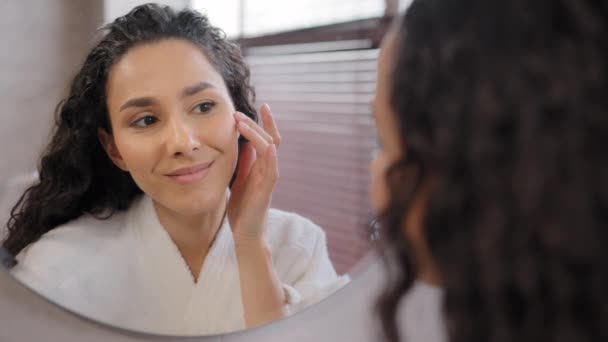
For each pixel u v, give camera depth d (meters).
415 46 0.38
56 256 0.61
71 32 0.58
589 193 0.32
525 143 0.32
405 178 0.39
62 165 0.60
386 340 0.47
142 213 0.65
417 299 0.81
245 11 0.65
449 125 0.35
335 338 0.76
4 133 0.56
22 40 0.56
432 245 0.38
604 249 0.33
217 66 0.65
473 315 0.37
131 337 0.68
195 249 0.69
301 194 0.72
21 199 0.58
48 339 0.64
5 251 0.58
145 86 0.61
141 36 0.60
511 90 0.33
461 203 0.35
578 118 0.32
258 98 0.68
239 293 0.71
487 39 0.34
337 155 0.72
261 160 0.70
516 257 0.34
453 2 0.36
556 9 0.33
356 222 0.73
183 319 0.69
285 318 0.73
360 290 0.76
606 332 0.34
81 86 0.59
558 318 0.34
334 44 0.70
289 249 0.72
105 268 0.64
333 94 0.70
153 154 0.63
